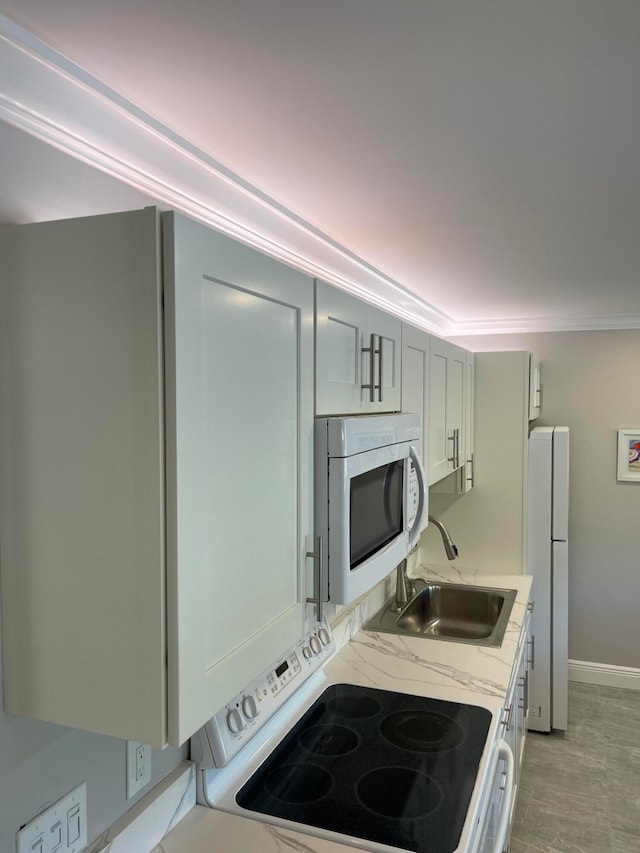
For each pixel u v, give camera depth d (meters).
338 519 1.34
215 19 0.91
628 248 2.28
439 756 1.61
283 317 1.18
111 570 0.92
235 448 1.02
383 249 2.31
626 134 1.31
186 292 0.87
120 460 0.90
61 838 1.09
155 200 1.33
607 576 4.15
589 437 4.13
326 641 1.96
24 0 0.86
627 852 2.62
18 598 0.99
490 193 1.69
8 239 0.95
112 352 0.89
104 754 1.19
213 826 1.35
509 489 3.51
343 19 0.91
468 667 2.20
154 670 0.90
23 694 0.99
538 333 4.18
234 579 1.04
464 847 1.26
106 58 1.02
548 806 2.93
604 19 0.91
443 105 1.19
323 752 1.64
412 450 1.85
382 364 1.79
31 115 1.01
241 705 1.51
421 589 3.18
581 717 3.77
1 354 0.96
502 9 0.88
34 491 0.96
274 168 1.51
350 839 1.29
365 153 1.42
